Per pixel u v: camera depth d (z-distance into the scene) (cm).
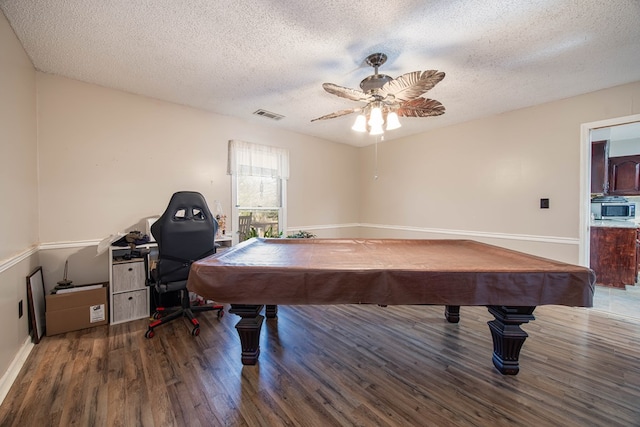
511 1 163
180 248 231
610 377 173
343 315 276
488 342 220
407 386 166
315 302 160
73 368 183
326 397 157
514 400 154
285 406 150
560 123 314
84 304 241
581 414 143
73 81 263
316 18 179
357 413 145
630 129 429
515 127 348
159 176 314
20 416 141
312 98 312
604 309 291
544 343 217
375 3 165
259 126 404
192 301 299
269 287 160
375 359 196
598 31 192
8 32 182
